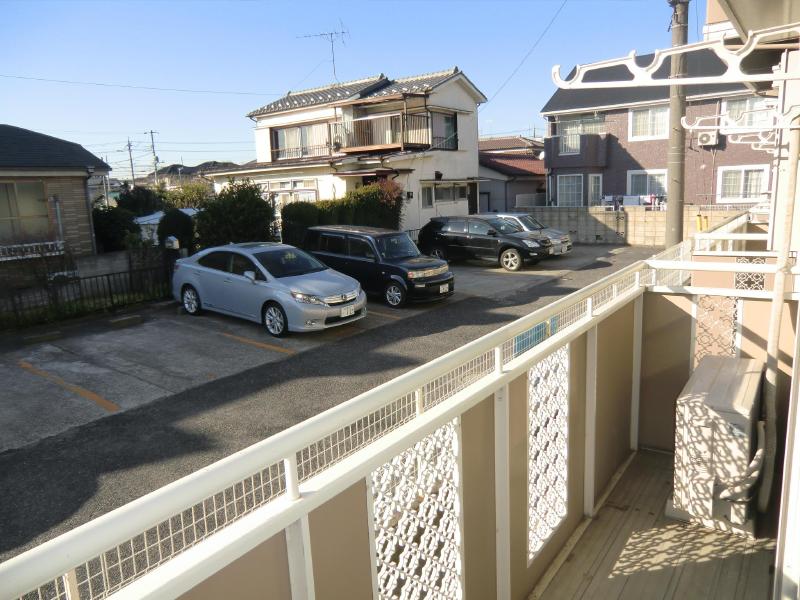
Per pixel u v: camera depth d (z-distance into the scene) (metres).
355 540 1.96
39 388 7.22
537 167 31.11
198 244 13.56
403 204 19.95
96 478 4.89
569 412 3.85
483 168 28.42
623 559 3.79
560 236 17.62
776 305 4.10
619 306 4.51
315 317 9.02
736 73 2.88
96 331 9.92
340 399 6.60
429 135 20.91
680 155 10.31
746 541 3.93
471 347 2.56
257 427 5.88
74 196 15.77
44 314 10.44
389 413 2.23
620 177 24.58
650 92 23.48
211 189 28.92
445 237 16.69
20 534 4.11
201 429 5.85
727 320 4.93
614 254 18.31
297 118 23.11
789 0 3.71
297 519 1.69
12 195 14.72
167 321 10.45
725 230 8.98
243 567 1.55
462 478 2.62
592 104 24.80
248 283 9.62
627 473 4.93
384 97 20.48
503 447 2.95
